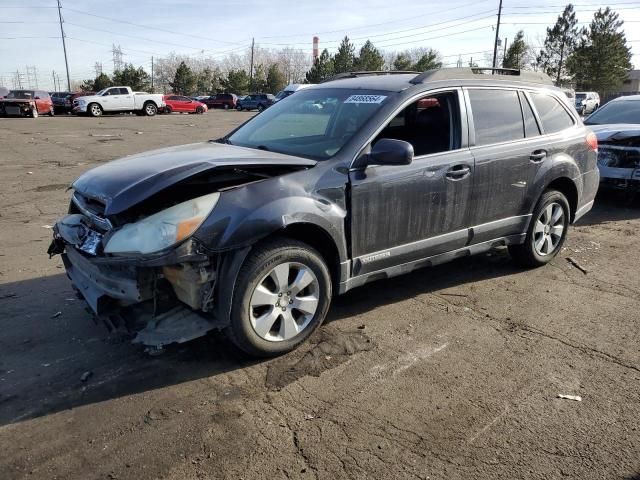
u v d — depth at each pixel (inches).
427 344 147.4
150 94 1374.3
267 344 135.0
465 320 162.7
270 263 130.3
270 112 188.4
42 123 999.6
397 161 136.8
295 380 129.1
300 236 142.7
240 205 125.0
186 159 137.7
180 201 126.8
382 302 175.0
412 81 166.2
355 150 145.8
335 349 143.9
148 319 129.3
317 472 99.1
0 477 97.1
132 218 123.5
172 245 116.5
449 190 164.1
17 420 113.3
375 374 132.0
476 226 177.2
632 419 115.3
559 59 2316.7
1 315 161.8
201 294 124.6
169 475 98.3
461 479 97.7
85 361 136.7
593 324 161.0
